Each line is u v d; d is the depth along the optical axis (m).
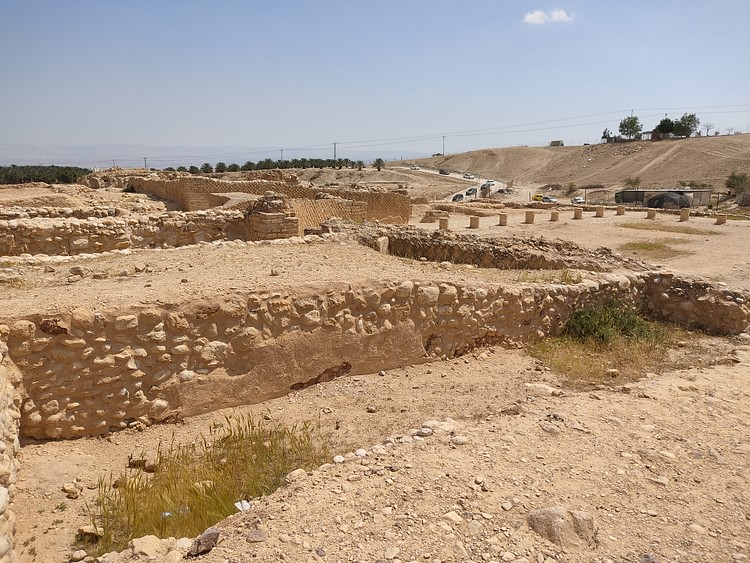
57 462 5.03
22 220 11.34
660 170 87.00
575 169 103.81
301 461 5.07
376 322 7.33
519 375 7.34
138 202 23.98
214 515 4.13
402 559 3.27
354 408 6.35
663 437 4.86
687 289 9.80
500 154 128.75
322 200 22.05
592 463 4.38
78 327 5.42
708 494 4.04
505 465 4.30
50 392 5.29
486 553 3.34
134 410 5.69
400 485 3.99
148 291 6.30
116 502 4.50
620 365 7.75
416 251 13.44
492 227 27.00
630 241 21.53
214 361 6.13
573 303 9.22
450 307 7.91
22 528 4.15
